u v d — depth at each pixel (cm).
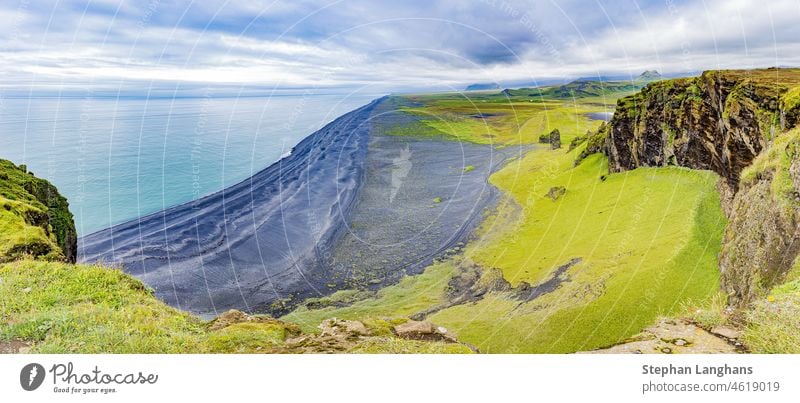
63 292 1005
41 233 1220
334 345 900
